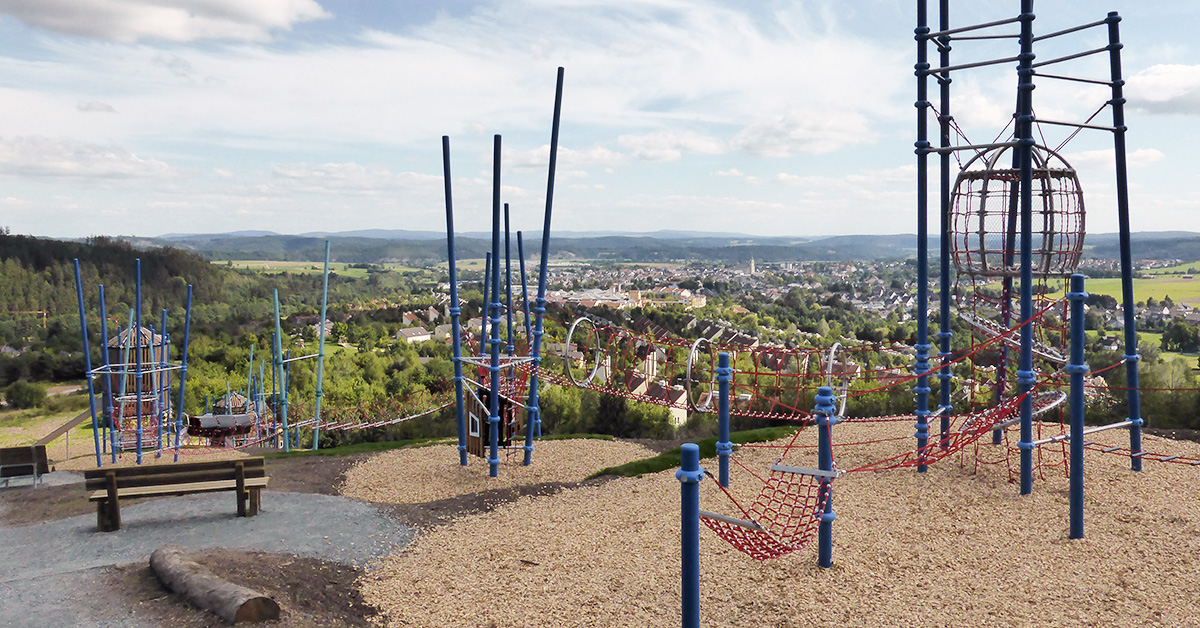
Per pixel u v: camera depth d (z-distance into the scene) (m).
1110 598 7.58
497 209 13.66
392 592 8.09
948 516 10.20
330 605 7.62
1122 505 10.36
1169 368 27.73
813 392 25.58
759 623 7.27
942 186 12.95
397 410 33.03
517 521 10.68
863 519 10.17
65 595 7.35
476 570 8.74
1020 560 8.62
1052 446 13.73
